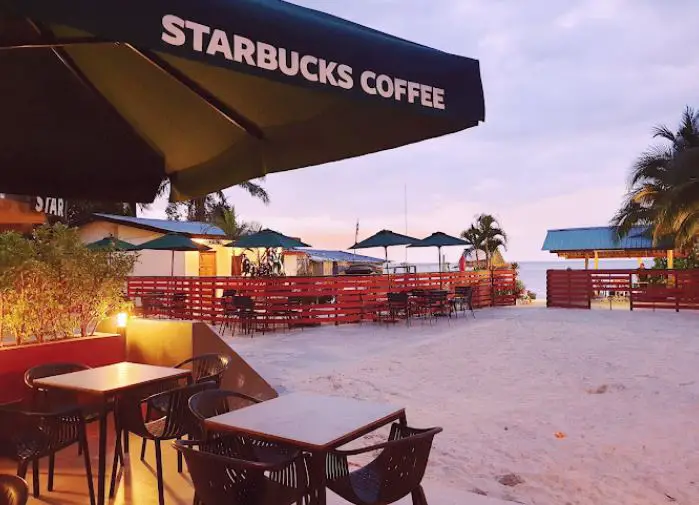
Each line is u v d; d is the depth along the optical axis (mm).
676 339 12555
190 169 3740
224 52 1853
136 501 3932
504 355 11102
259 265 20922
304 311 16469
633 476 4898
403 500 4070
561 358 10562
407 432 3266
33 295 5074
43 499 3924
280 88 2881
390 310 17391
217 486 2551
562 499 4465
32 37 2408
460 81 2443
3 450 3492
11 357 4887
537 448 5691
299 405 3381
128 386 3996
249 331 15273
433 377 9273
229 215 30594
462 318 18281
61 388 4008
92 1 1592
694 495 4484
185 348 6039
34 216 5359
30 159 3336
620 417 6695
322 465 2617
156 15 1710
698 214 20609
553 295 22000
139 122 3609
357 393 8203
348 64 2141
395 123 2793
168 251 23016
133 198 3773
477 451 5629
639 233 30219
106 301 5777
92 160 3568
